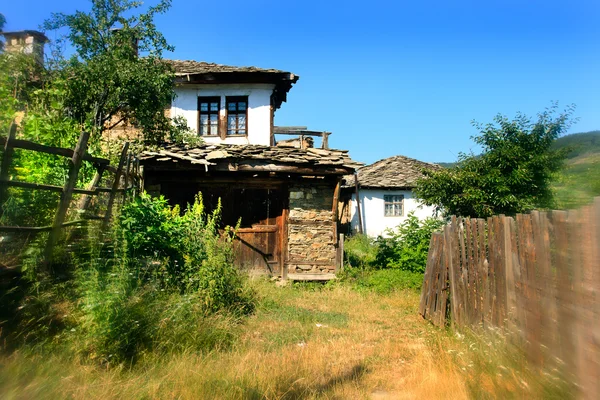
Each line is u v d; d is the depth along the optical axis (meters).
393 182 24.80
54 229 4.77
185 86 14.86
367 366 4.87
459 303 6.04
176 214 8.36
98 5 11.56
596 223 2.59
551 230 3.47
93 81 10.84
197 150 10.86
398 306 8.47
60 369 3.80
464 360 4.15
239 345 5.52
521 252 4.07
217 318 6.08
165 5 11.87
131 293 4.96
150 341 4.80
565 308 3.00
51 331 4.32
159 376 4.11
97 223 5.88
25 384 3.43
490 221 5.04
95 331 4.30
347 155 11.37
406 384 4.20
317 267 11.15
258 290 8.87
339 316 7.66
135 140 11.82
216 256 7.12
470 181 11.91
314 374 4.48
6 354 3.75
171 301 5.65
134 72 11.02
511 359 3.63
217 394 3.77
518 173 10.45
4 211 4.36
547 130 10.30
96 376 3.91
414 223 11.62
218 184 11.12
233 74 14.41
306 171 10.65
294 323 7.02
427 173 13.20
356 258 14.15
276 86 15.05
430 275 7.31
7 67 7.54
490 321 4.99
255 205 11.30
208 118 14.91
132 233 6.28
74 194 5.69
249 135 14.73
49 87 9.35
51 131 6.66
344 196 26.11
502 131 11.45
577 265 2.84
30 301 4.34
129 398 3.52
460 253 6.10
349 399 3.85
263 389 3.92
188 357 4.68
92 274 4.62
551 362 3.16
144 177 10.67
